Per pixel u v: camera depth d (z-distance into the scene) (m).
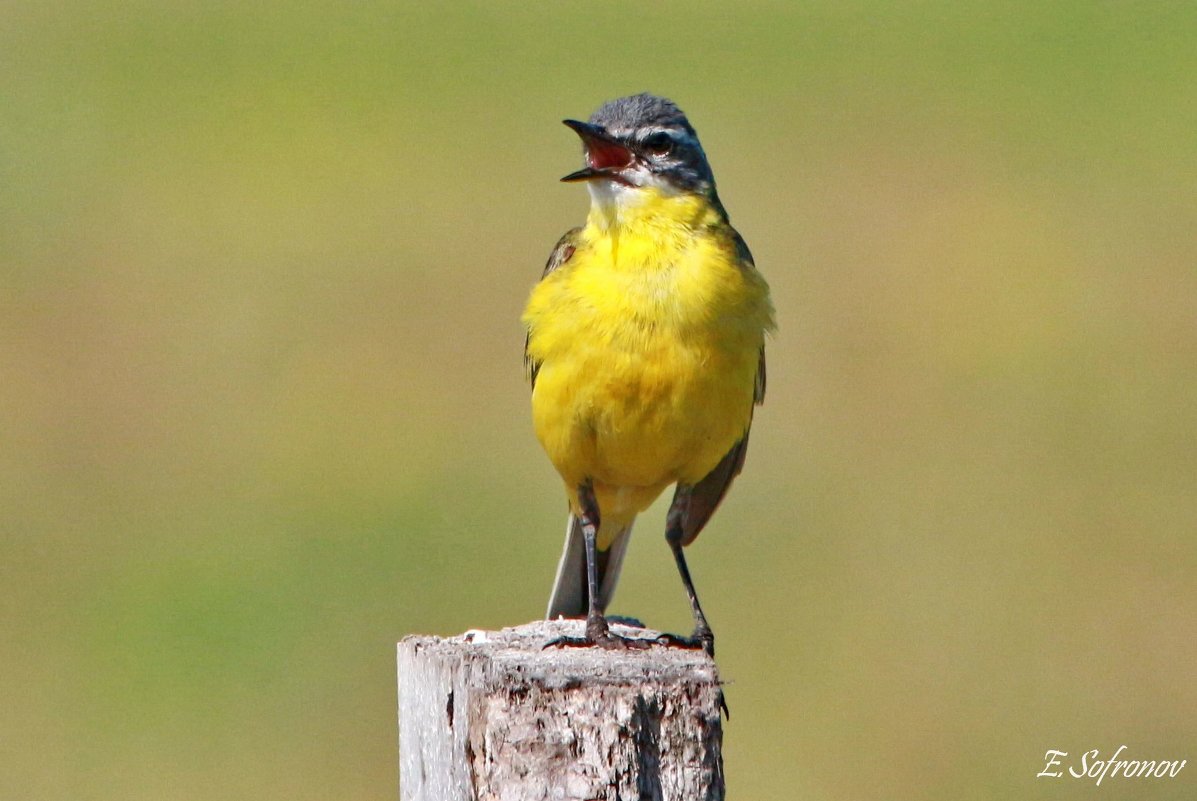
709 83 26.39
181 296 20.06
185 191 22.98
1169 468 16.52
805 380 18.09
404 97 26.09
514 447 17.31
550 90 26.28
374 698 13.91
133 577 15.32
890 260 20.58
